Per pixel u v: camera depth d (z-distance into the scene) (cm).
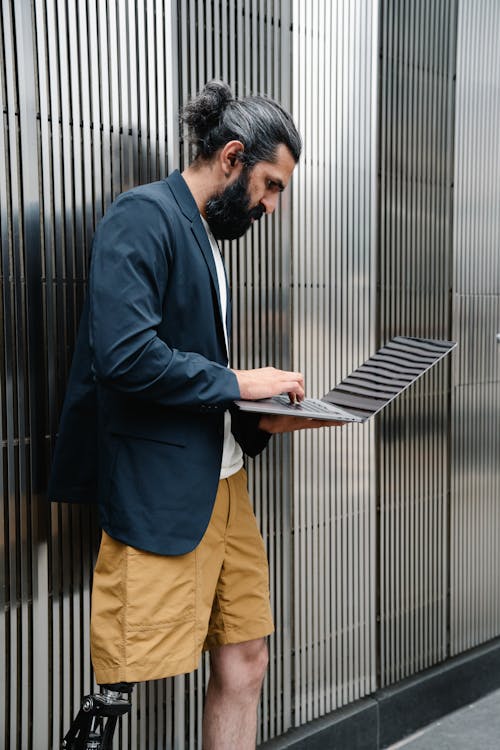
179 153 220
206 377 155
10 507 189
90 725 164
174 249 158
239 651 195
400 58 285
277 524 254
